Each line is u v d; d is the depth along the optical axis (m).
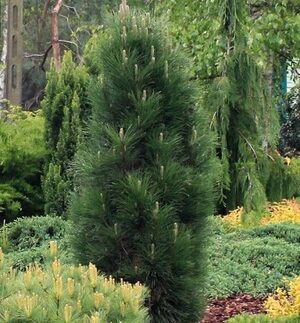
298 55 11.19
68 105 9.77
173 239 4.59
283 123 15.61
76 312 3.24
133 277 4.57
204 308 4.82
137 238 4.62
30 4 24.11
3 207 9.46
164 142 4.68
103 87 4.84
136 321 3.42
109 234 4.62
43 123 10.16
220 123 9.41
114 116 4.78
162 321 4.63
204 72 10.05
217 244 8.02
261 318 5.27
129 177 4.61
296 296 5.63
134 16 4.91
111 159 4.66
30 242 8.16
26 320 3.15
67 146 9.58
